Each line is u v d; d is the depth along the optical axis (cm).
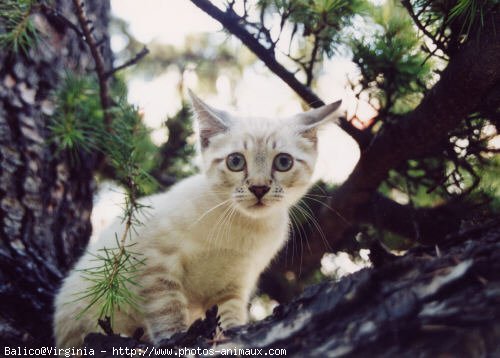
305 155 40
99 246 39
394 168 40
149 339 34
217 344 24
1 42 36
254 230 38
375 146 36
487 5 29
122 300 31
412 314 20
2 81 39
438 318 19
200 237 36
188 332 25
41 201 40
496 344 18
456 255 22
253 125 40
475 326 18
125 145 38
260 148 38
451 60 31
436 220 41
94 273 31
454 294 20
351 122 38
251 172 37
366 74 37
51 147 41
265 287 49
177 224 36
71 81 40
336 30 37
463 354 18
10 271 36
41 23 42
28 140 40
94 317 35
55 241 41
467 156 38
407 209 42
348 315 22
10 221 38
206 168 39
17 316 35
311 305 23
